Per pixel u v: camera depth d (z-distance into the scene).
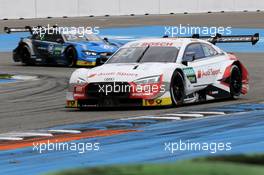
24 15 141.00
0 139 26.42
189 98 38.12
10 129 29.92
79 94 37.38
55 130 28.88
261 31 109.19
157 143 24.17
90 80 37.03
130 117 33.06
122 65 38.00
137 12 156.50
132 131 27.66
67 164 20.20
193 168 7.21
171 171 7.15
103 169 7.21
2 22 131.25
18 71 69.12
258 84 51.03
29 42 76.38
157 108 36.81
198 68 38.81
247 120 30.52
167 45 39.41
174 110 35.53
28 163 20.56
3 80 59.81
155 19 138.00
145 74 36.34
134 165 7.32
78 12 148.50
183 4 162.75
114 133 27.16
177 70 37.12
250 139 24.86
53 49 73.94
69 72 66.81
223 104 38.41
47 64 76.69
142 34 108.56
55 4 145.12
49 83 56.09
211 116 32.34
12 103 42.41
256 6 170.75
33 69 71.50
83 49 71.69
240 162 7.32
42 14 143.38
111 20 136.62
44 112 36.91
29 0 141.50
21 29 76.12
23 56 76.88
